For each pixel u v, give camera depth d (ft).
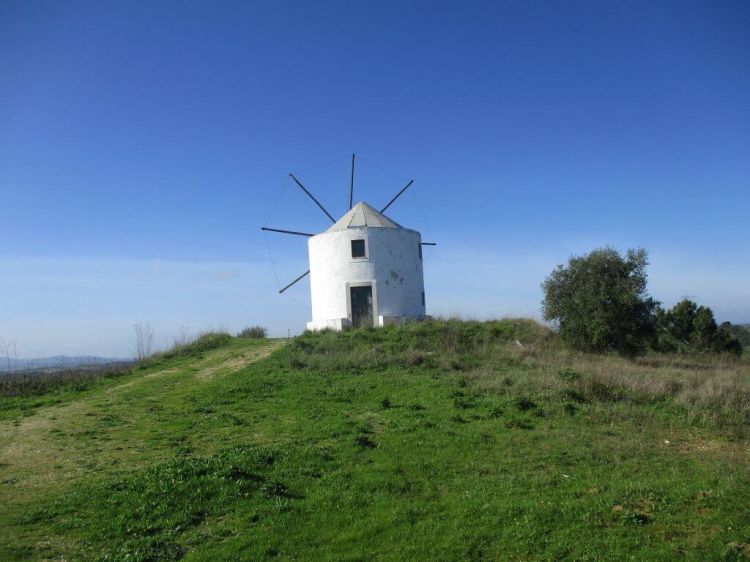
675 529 27.91
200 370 73.77
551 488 33.50
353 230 101.96
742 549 25.77
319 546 27.53
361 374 66.28
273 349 83.61
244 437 43.65
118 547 27.30
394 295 102.99
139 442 43.24
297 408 52.03
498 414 48.70
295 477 35.29
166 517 30.22
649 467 37.09
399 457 38.78
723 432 45.44
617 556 25.75
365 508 31.24
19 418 52.70
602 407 51.08
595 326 84.43
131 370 78.33
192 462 36.27
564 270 89.45
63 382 71.61
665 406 52.21
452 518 29.91
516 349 79.25
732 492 31.58
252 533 28.58
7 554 26.40
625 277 86.28
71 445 42.83
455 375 64.08
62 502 31.73
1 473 36.99
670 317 127.44
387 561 26.00
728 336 122.62
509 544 27.20
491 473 36.22
